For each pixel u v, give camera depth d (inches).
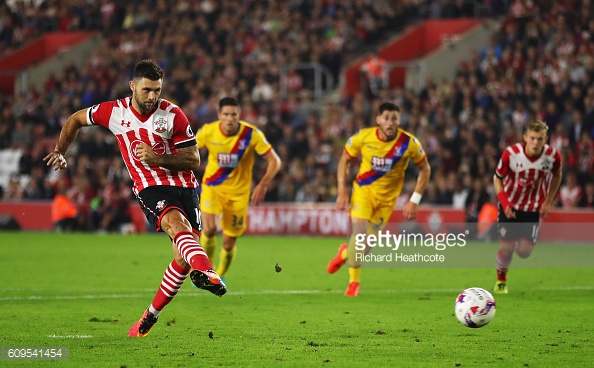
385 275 1845.5
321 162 3184.1
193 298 1438.2
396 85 3887.8
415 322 1173.7
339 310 1298.0
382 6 4170.8
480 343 1009.5
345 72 3767.2
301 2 4180.6
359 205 1498.5
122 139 1003.9
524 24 3531.0
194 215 1016.9
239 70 3927.2
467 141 3009.4
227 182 1535.4
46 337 1037.2
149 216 1002.1
